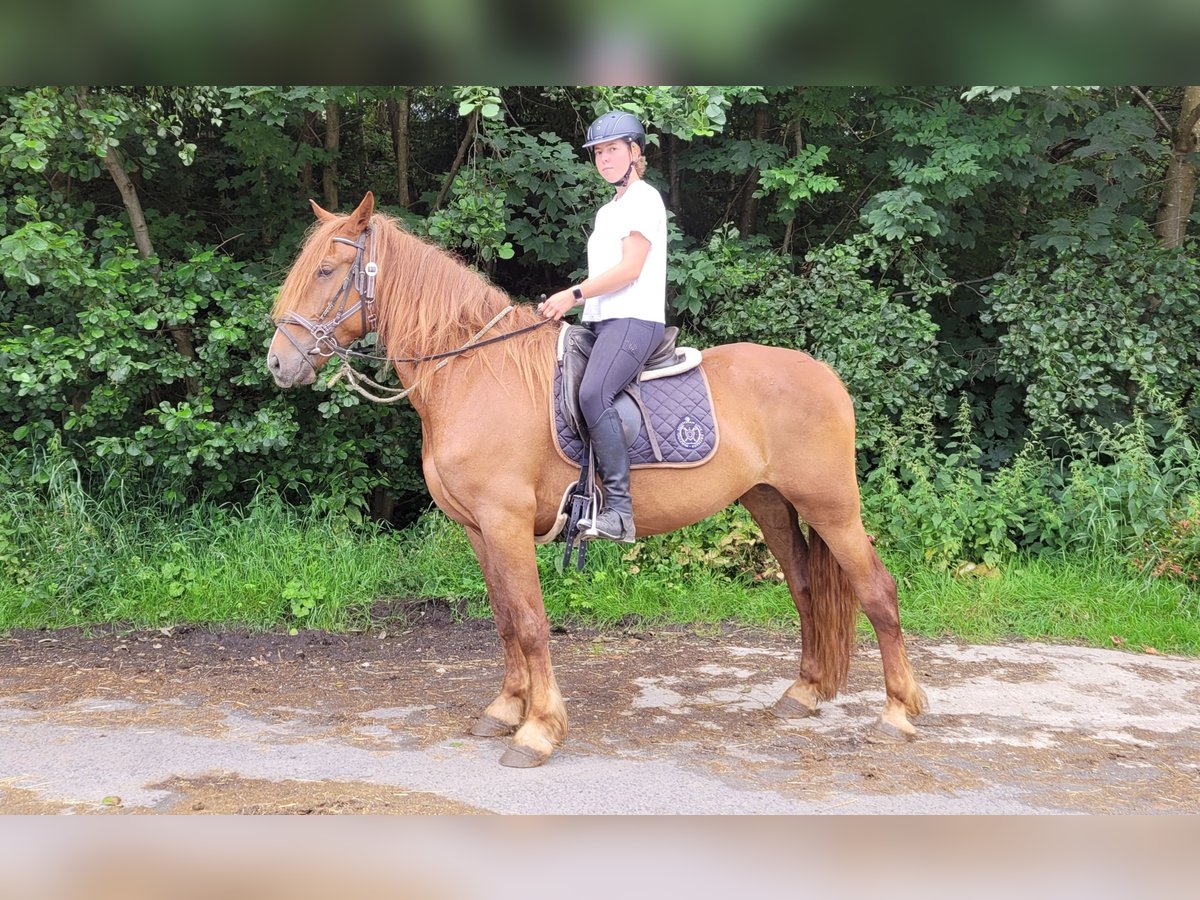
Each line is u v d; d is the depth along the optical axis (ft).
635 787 10.91
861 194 27.17
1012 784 11.18
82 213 20.85
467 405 11.60
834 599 13.10
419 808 10.21
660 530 12.37
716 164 24.53
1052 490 22.81
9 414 22.12
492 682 15.42
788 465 12.26
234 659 16.52
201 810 10.12
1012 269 25.44
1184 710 14.19
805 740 12.66
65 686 14.85
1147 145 23.07
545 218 23.47
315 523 21.29
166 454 20.59
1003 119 22.63
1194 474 21.50
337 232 11.78
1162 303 23.32
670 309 25.07
